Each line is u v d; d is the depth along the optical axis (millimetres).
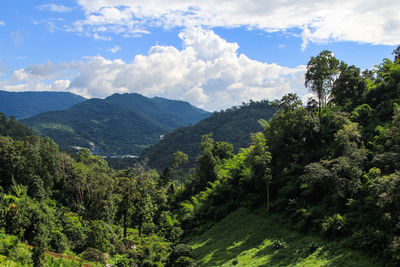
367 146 39094
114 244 40969
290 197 42281
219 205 55344
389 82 47844
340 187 31438
